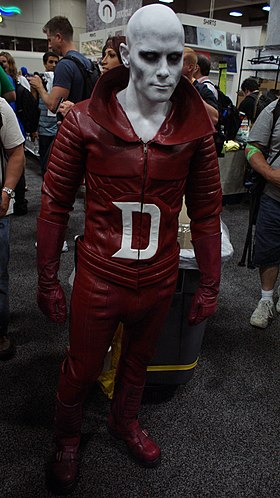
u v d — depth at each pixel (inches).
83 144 40.2
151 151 39.1
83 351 47.6
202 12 460.4
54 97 95.0
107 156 39.1
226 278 118.0
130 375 55.0
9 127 65.9
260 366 81.5
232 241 142.9
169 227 43.8
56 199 43.3
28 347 83.0
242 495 55.7
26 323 91.0
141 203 40.4
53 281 46.0
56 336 87.0
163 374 67.8
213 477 58.1
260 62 189.0
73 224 148.2
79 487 55.7
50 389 72.4
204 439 64.1
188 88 39.4
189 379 70.4
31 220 153.9
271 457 61.6
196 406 70.6
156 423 66.7
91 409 68.7
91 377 49.7
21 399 69.9
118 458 60.4
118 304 44.7
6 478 56.3
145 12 35.7
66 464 54.6
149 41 35.3
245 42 242.1
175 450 62.0
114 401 58.1
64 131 41.0
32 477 56.7
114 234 42.1
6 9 403.9
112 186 40.1
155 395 72.2
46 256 44.9
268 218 86.2
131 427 59.0
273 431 66.2
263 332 93.0
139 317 46.9
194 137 38.8
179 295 61.2
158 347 64.9
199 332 65.1
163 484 56.7
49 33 103.3
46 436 63.1
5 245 71.1
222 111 151.4
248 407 70.9
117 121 38.9
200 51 187.6
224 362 82.1
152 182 39.8
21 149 68.6
